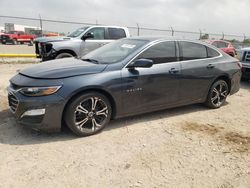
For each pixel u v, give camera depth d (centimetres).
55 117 388
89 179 312
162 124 484
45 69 420
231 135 450
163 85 480
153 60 473
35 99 379
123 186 303
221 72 566
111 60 457
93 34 1023
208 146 405
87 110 412
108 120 438
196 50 539
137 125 473
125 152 376
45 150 371
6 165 331
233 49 1847
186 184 312
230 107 611
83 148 381
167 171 335
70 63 455
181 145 405
